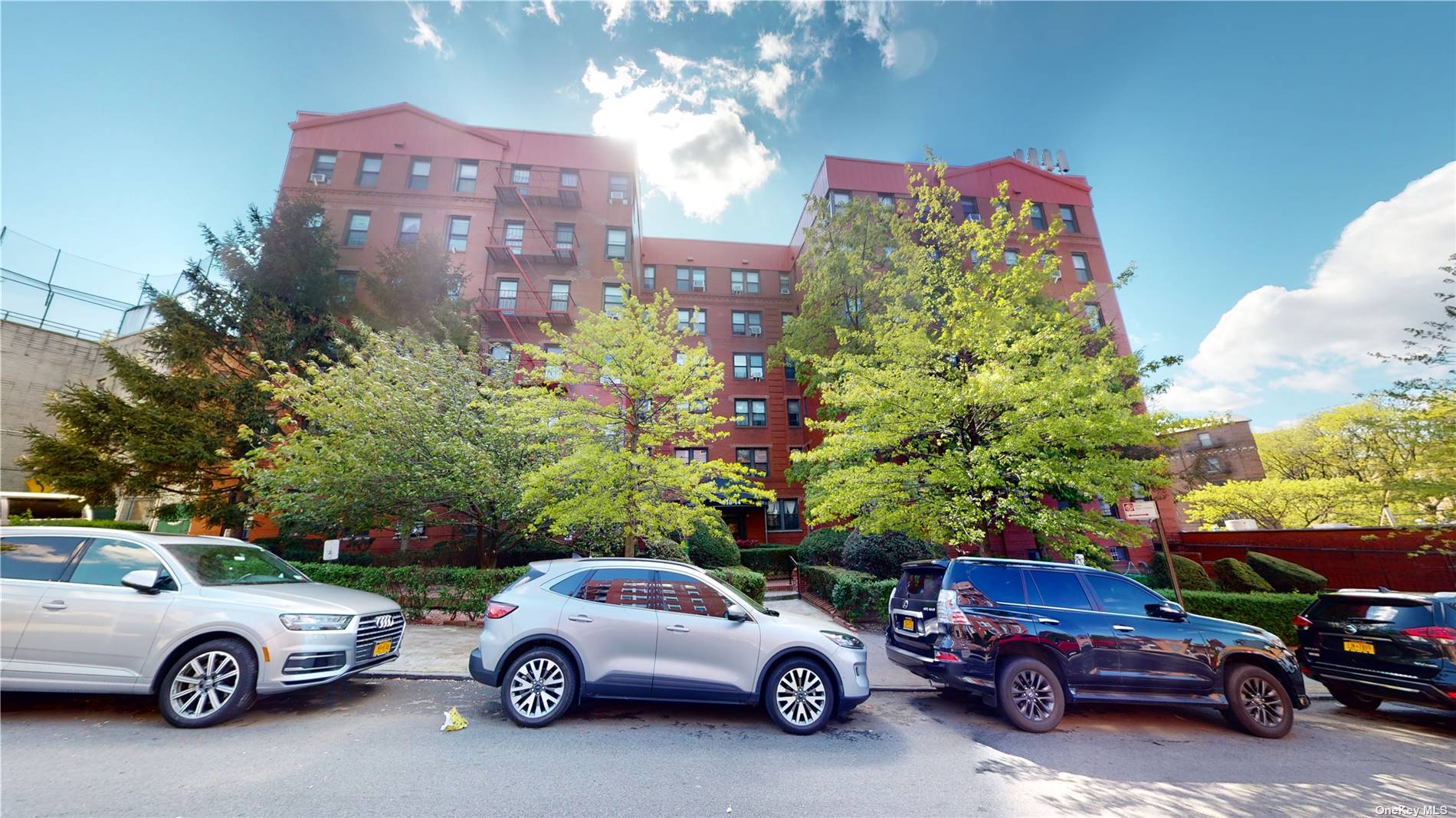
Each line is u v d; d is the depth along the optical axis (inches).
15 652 174.2
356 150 918.4
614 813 134.7
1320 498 802.8
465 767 157.9
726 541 620.1
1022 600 236.4
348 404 399.2
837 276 689.6
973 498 363.9
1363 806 160.6
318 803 132.0
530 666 198.1
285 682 184.7
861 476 376.2
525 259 918.4
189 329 552.1
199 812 125.0
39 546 191.6
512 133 982.4
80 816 120.3
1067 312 477.1
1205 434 1202.6
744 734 197.5
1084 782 170.1
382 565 532.7
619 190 995.3
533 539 507.5
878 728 214.8
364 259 854.5
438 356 471.5
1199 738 219.9
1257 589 509.4
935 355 407.2
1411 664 251.1
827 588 512.1
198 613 184.5
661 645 199.8
